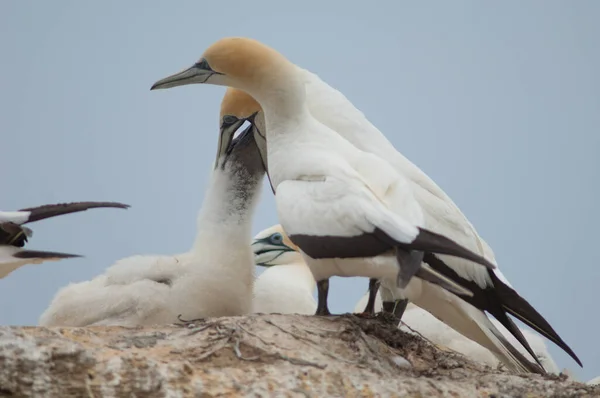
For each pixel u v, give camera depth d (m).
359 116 16.23
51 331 12.63
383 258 13.25
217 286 15.61
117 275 15.67
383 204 13.72
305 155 14.58
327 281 14.35
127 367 11.92
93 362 11.86
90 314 15.38
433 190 15.66
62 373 11.73
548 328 14.62
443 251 12.74
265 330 13.25
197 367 12.39
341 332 13.48
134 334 13.02
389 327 14.10
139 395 11.86
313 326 13.57
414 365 13.63
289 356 12.83
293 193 14.14
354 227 13.35
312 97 16.34
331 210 13.59
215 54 15.83
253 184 16.50
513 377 13.34
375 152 15.85
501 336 15.27
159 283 15.49
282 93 15.14
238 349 12.80
